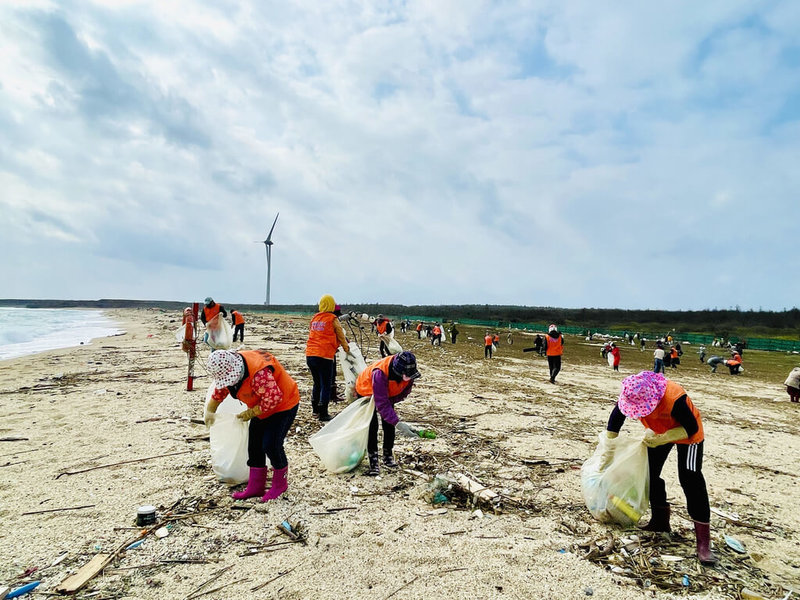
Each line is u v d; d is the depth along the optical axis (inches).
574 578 132.3
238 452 191.5
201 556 138.6
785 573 141.0
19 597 117.2
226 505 174.2
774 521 180.1
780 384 783.7
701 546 144.3
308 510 171.8
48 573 127.9
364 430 211.5
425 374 572.7
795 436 343.3
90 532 151.3
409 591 123.3
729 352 1808.6
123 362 629.3
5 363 625.9
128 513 165.8
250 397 172.1
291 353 741.9
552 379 570.9
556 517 173.8
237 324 588.4
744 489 215.2
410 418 323.0
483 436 283.4
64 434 261.6
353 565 135.3
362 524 161.9
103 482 193.2
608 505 163.9
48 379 466.0
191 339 398.3
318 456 223.0
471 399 407.8
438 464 228.8
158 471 206.2
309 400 363.3
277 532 154.3
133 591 120.6
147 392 390.6
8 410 321.4
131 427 276.8
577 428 318.3
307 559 137.9
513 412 361.1
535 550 147.4
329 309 305.9
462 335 1879.9
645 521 169.2
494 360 890.1
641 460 161.0
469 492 188.5
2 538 146.3
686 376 869.2
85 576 125.5
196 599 117.8
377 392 203.9
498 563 138.7
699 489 144.8
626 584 130.6
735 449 291.3
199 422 288.7
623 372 810.8
